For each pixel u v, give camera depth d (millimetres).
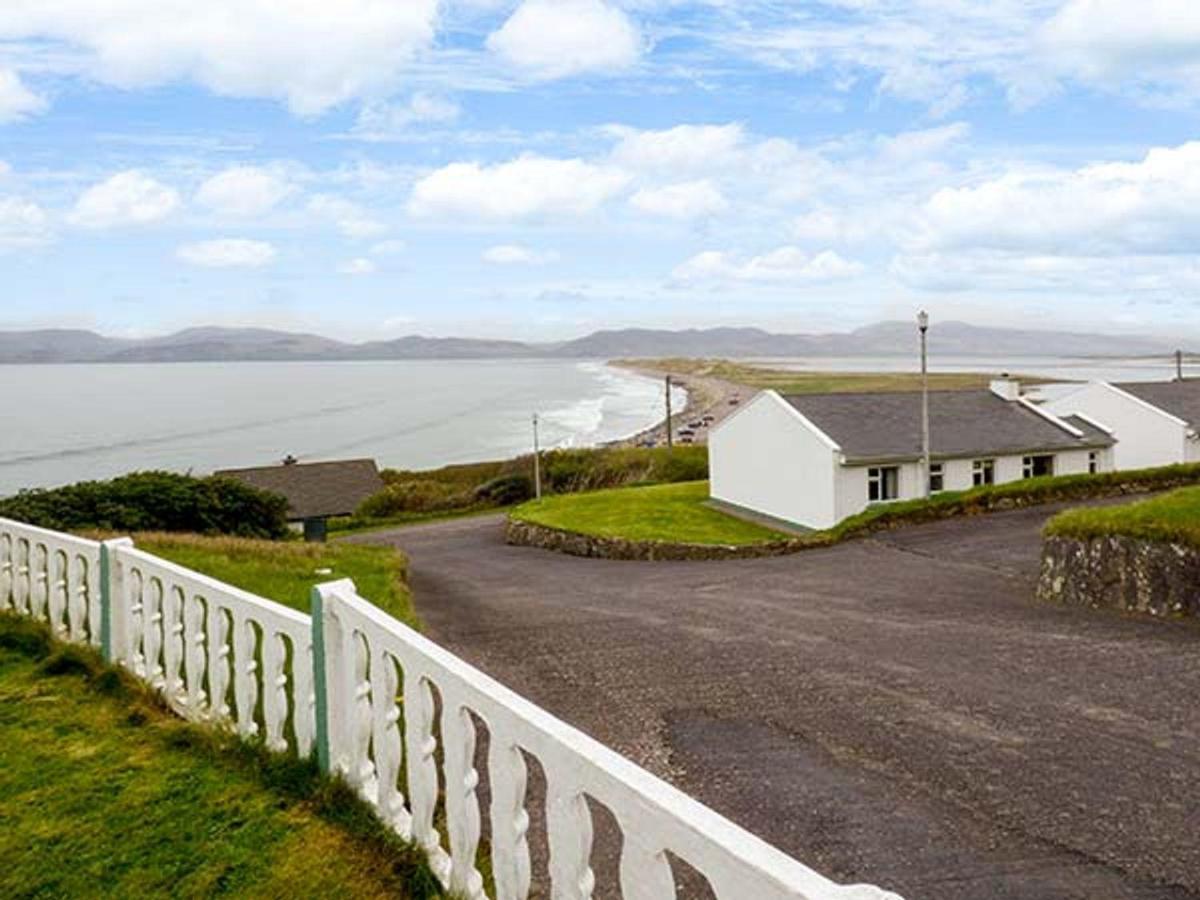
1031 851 5582
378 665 4266
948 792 6512
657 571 22672
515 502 60562
